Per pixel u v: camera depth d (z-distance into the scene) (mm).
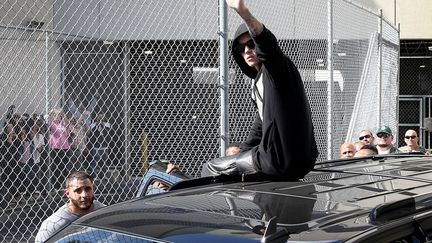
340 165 3770
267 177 3355
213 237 2391
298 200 2750
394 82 12250
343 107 9375
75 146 8047
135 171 8086
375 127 10281
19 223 7113
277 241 2277
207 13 8375
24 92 8578
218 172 3586
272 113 3277
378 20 10672
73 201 5176
